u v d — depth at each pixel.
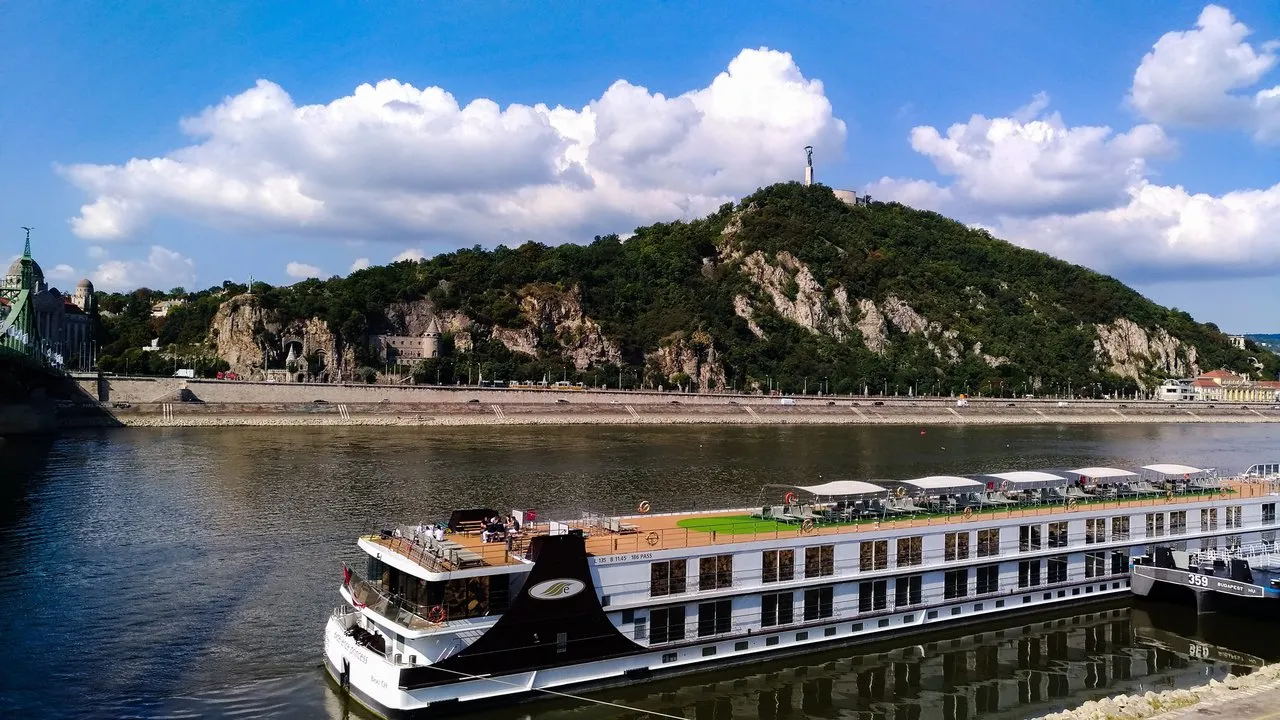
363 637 39.09
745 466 130.00
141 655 45.47
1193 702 36.06
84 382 183.12
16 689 40.88
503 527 42.16
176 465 116.06
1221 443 199.88
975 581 49.44
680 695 40.06
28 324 177.62
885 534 46.28
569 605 37.84
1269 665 41.88
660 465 129.12
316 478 106.12
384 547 38.88
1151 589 53.16
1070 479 59.88
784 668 43.12
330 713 37.94
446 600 35.59
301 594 56.75
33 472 107.31
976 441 190.75
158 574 61.16
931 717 38.66
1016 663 44.91
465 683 35.78
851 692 40.94
